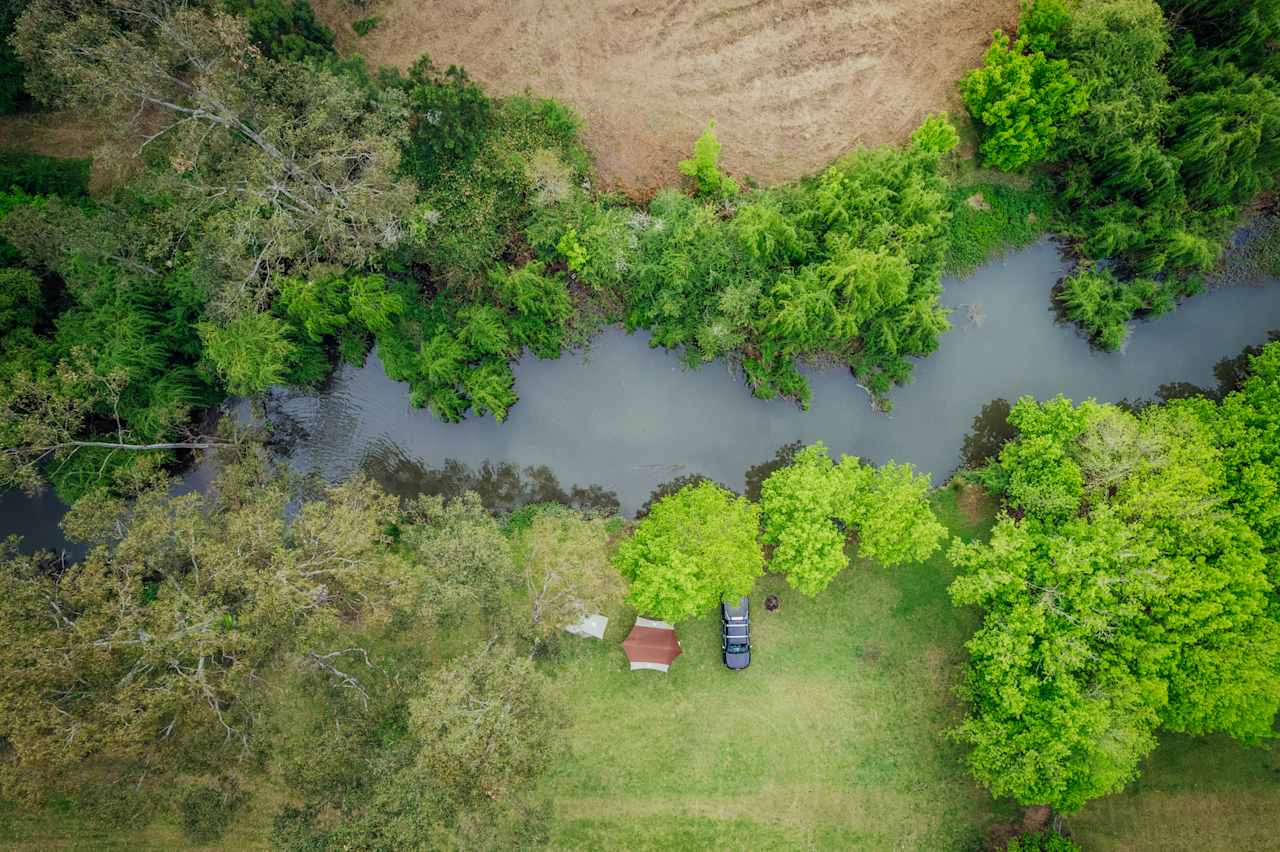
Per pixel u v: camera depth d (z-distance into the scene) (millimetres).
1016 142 33156
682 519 31938
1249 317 37156
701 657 35875
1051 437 32406
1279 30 30859
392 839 30438
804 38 36062
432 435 37938
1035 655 30328
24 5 31656
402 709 33438
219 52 29266
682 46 36125
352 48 36250
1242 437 30938
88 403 31203
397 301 32844
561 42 36125
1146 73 31531
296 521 31141
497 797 29609
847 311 32844
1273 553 30094
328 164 29109
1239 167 31922
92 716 27984
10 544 35812
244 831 34906
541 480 37812
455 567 30375
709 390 37438
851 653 36000
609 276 33969
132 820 33188
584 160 34906
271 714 34125
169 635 27625
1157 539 30125
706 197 35375
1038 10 32094
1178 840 34781
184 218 30609
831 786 35469
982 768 32062
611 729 35719
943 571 36281
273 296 33188
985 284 37312
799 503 31328
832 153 36281
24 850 34781
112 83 27688
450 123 30938
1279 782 34812
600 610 35594
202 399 35500
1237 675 28969
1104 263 36562
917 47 36219
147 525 29172
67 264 32062
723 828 35375
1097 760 29531
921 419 37375
